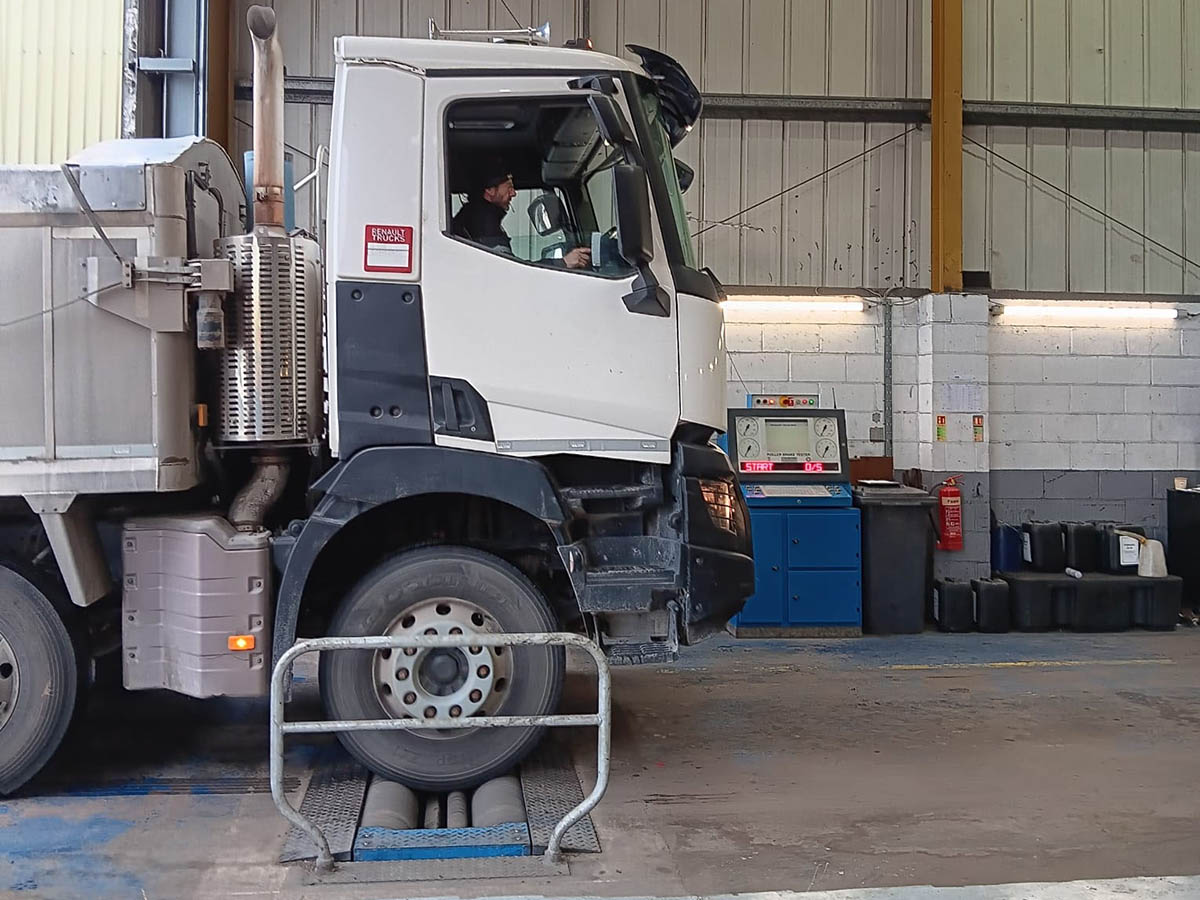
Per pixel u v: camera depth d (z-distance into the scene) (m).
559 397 3.94
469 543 4.20
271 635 3.95
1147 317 9.12
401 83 3.92
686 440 4.10
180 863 3.42
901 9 8.91
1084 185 9.11
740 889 3.29
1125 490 9.12
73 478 3.76
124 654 3.97
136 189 3.79
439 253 3.90
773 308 8.82
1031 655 7.20
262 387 4.03
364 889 3.22
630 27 8.70
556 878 3.34
